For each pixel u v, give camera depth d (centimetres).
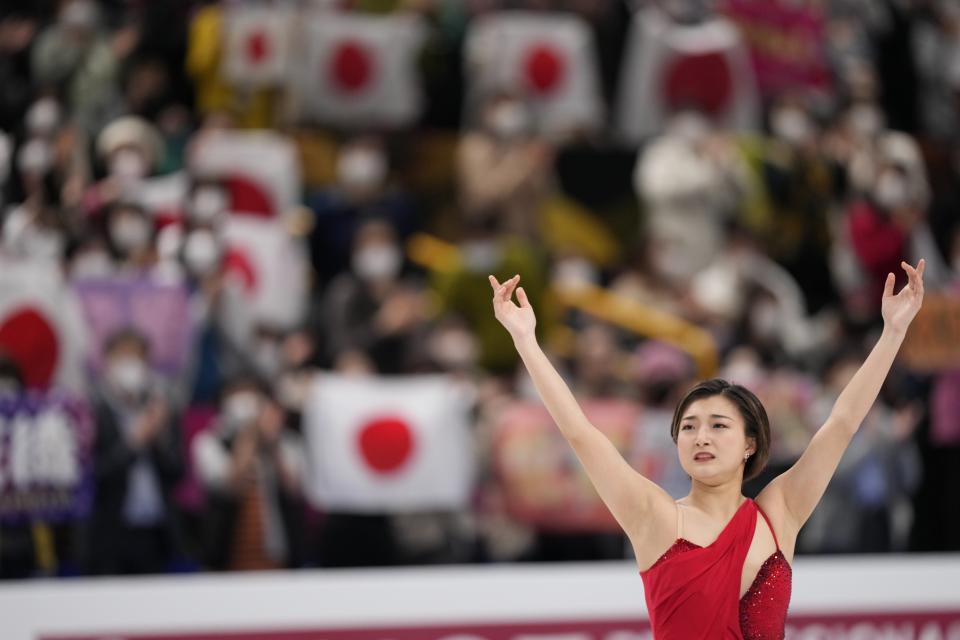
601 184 4153
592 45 4278
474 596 2078
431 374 3259
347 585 2039
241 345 3173
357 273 3566
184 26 3981
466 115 4172
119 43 3822
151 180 3534
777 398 3198
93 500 2741
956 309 3606
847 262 4031
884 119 4697
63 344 2820
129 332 2912
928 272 4056
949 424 3497
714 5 4356
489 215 3722
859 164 4134
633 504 1276
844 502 3152
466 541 2944
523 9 4322
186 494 2850
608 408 3014
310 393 2961
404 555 2922
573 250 3825
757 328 3578
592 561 2967
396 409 2959
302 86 3975
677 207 3834
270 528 2886
